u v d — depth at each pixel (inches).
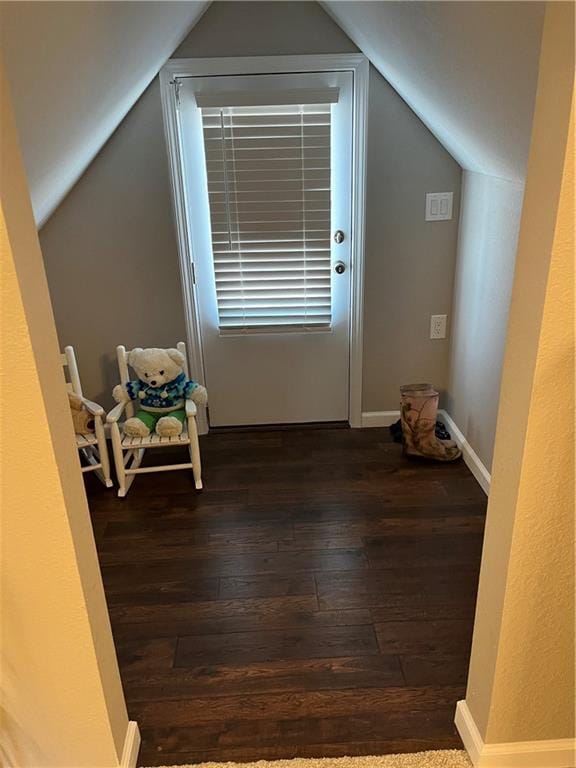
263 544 91.7
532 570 48.9
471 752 58.3
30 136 61.5
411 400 109.7
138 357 105.9
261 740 61.4
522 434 44.7
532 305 41.9
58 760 56.1
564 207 38.1
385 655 71.3
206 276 116.6
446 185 109.9
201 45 100.3
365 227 112.3
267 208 109.9
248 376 125.0
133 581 84.9
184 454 119.8
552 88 37.7
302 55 101.0
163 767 58.9
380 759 58.8
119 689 57.5
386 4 66.9
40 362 41.4
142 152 105.9
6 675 51.5
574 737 56.7
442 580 83.2
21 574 47.2
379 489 105.2
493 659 53.0
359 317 118.7
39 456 43.3
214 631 75.7
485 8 47.3
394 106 104.7
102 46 60.2
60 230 110.0
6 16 38.3
